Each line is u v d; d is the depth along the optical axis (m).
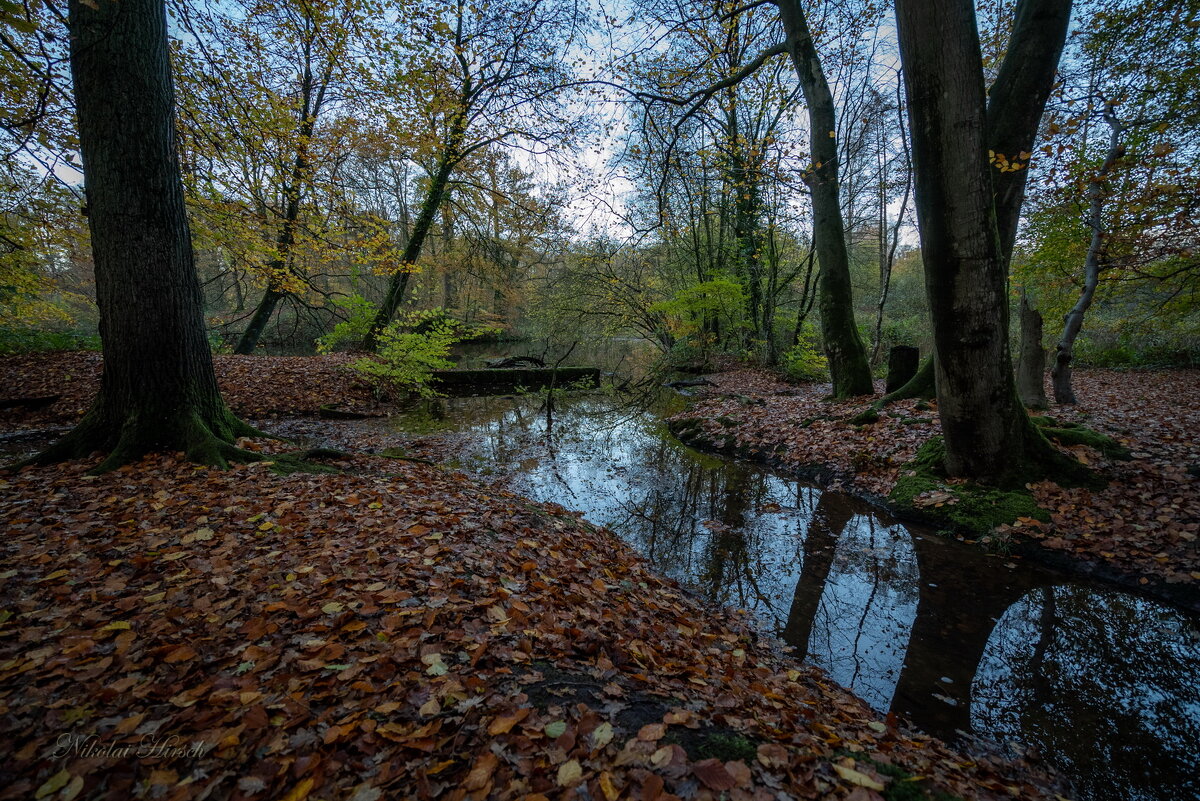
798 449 8.28
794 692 2.96
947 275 5.28
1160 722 2.97
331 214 10.70
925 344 21.64
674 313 18.50
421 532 3.79
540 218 16.42
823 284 10.81
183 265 5.24
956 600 4.33
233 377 11.59
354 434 9.55
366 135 13.72
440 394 15.02
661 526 6.02
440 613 2.65
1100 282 8.98
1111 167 6.73
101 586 2.74
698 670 2.83
